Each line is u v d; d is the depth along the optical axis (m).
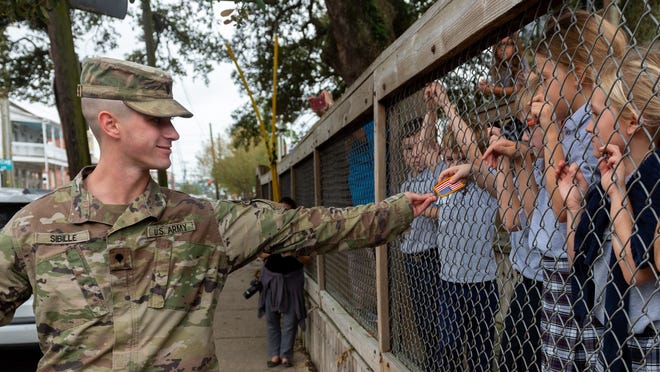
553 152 1.22
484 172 1.70
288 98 11.17
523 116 1.39
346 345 3.20
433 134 1.92
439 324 1.99
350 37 6.77
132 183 1.45
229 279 9.21
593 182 1.14
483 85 1.52
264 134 8.46
